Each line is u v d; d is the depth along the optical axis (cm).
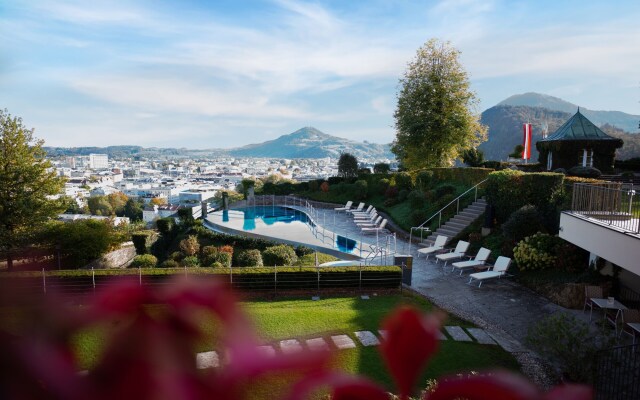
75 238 2083
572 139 2798
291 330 1067
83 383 35
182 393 36
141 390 35
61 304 37
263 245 2378
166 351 38
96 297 39
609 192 1245
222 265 1866
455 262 1833
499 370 51
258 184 4728
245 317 43
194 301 41
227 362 40
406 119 3544
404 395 49
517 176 1861
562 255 1478
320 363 47
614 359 902
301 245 2284
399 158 3956
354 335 1037
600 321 1069
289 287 1473
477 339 1070
